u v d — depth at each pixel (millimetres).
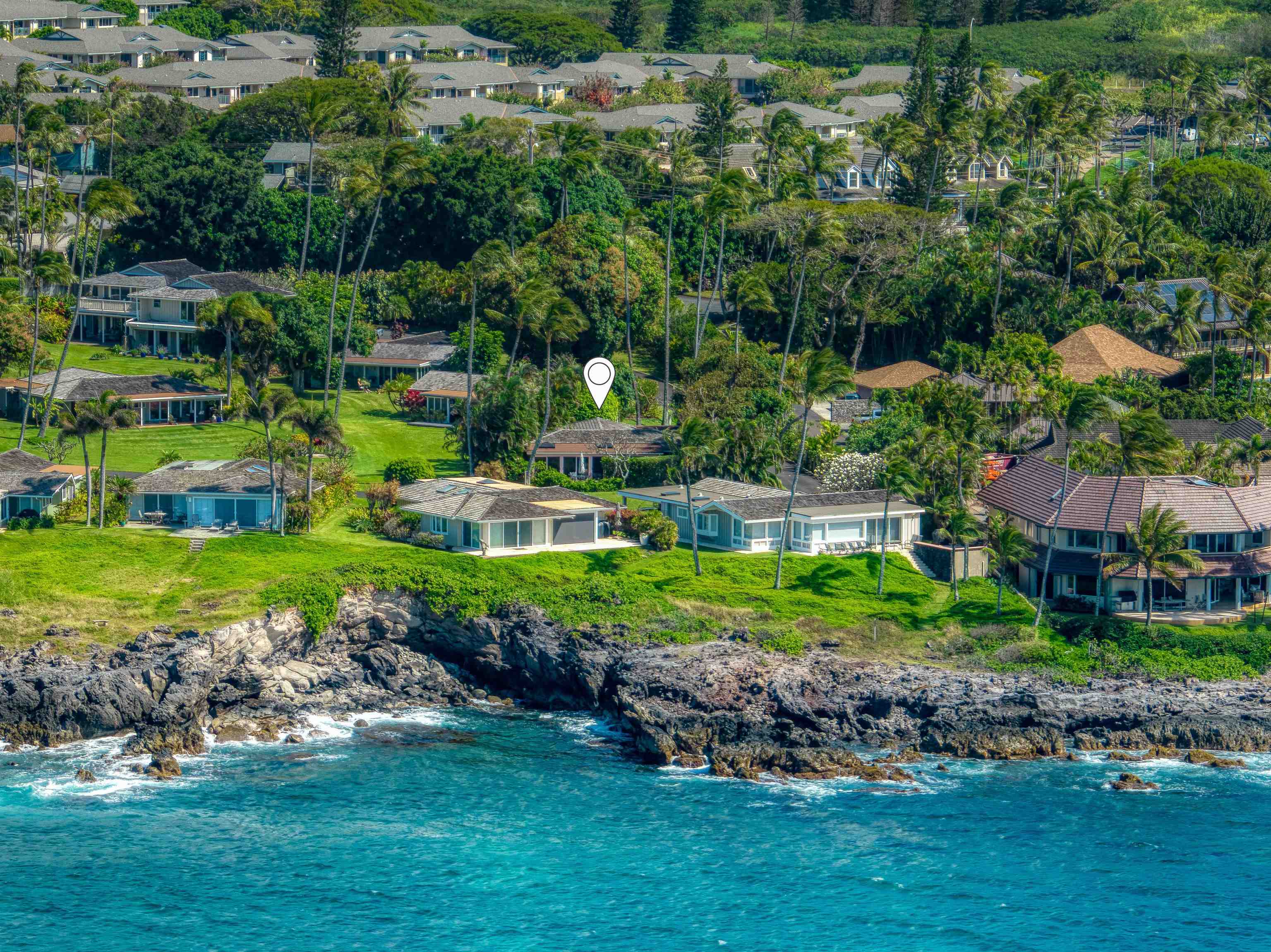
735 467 140625
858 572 126312
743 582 124125
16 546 123875
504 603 117938
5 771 101188
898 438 147500
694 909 87500
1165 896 89375
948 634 117938
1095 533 124438
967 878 91188
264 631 112688
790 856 93312
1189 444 156250
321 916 86062
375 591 118188
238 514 131625
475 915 86500
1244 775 104938
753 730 107188
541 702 115812
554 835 95438
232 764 103938
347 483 139000
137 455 148250
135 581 119688
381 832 95312
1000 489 135375
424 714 113750
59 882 88750
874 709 109688
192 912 86250
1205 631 119562
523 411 147500
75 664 108688
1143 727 109938
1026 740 108250
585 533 129625
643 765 105438
